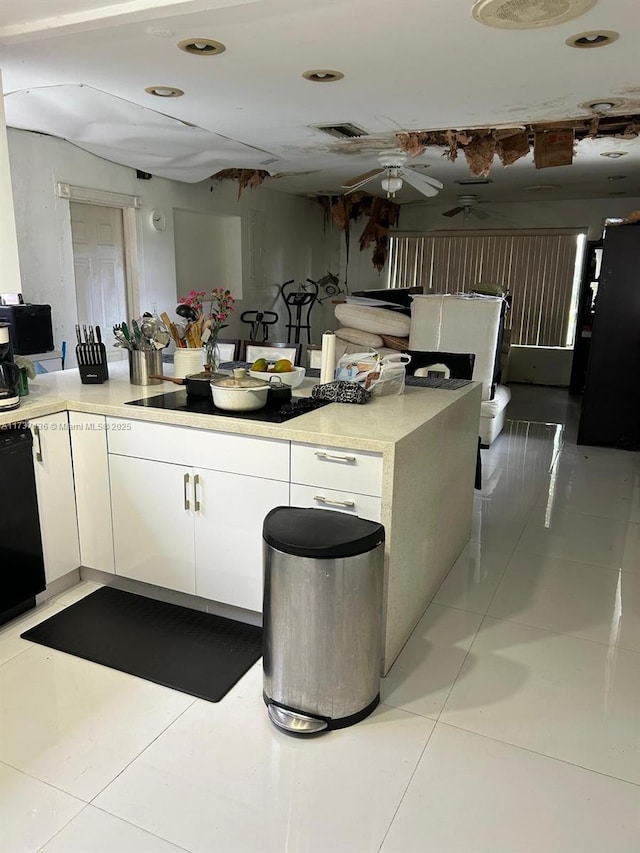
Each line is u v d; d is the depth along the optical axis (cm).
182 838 166
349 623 198
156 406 266
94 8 247
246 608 260
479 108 387
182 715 212
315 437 223
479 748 199
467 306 535
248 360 402
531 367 911
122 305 589
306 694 205
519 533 371
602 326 541
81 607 280
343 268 983
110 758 193
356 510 224
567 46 277
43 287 492
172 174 575
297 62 302
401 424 237
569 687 229
